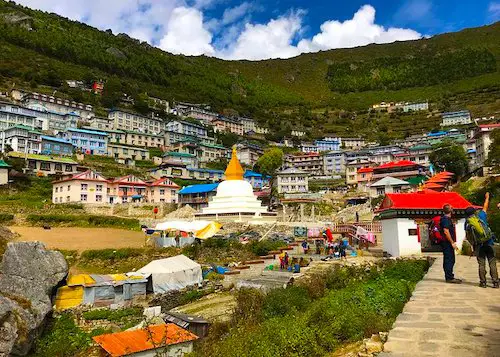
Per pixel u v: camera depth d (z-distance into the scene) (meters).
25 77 146.00
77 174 78.06
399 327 8.32
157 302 26.20
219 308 22.61
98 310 24.31
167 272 27.78
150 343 16.89
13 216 53.53
